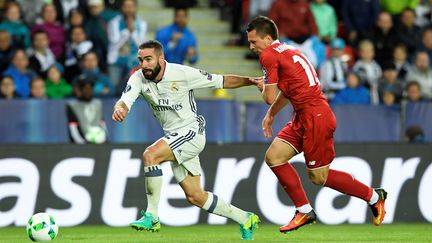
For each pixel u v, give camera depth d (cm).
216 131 4941
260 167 4594
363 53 5694
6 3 5756
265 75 3186
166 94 3142
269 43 3219
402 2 6278
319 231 4097
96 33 5594
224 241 3350
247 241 3325
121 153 4538
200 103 4928
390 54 5947
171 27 5678
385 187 4669
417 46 6034
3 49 5447
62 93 5325
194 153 3198
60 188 4488
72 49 5547
